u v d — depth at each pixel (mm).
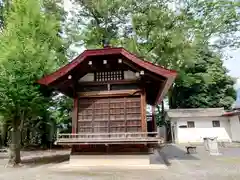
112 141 8078
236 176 6410
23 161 10602
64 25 17797
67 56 15203
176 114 23203
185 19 20281
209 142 12742
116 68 9391
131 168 7883
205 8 20578
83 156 8680
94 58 9156
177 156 11727
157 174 6773
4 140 18922
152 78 8914
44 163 9859
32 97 9008
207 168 7883
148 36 19547
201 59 26359
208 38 21000
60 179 6211
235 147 16281
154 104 13758
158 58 19438
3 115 9219
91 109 9188
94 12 20109
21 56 8992
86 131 8984
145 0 19016
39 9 10695
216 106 26766
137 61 8562
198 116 22625
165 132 28484
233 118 21375
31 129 18688
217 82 26938
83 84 9398
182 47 18781
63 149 18016
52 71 9883
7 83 8398
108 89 9211
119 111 8977
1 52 8992
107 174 6848
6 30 10391
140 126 8688
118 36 20734
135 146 8523
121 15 19438
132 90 9047
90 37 19812
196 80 22109
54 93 11172
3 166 9172
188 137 22719
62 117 17578
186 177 6293
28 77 8875
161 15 18859
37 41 9984
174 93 29422
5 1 15133
